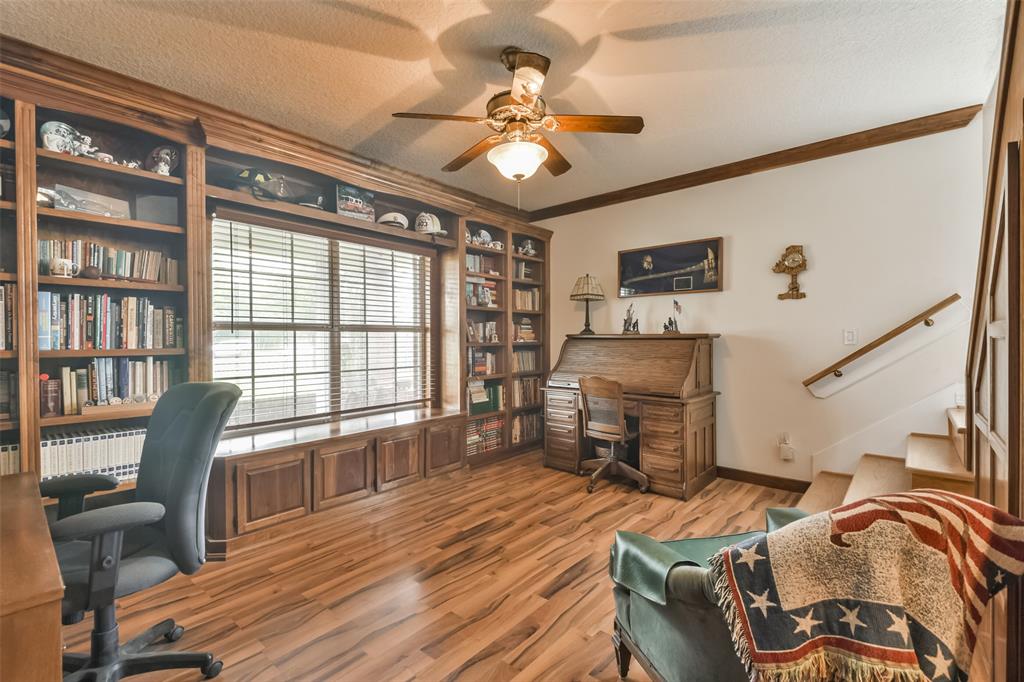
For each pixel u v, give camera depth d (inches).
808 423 137.5
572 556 97.9
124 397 95.4
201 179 102.5
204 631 73.0
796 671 30.9
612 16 77.1
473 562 95.4
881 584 30.5
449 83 96.7
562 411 162.7
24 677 33.0
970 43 85.7
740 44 85.4
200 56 86.0
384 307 149.9
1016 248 46.4
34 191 81.8
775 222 142.5
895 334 120.6
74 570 53.5
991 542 30.5
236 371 117.1
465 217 164.1
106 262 93.5
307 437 116.8
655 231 167.8
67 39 79.7
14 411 81.2
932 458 98.3
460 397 160.1
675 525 114.4
